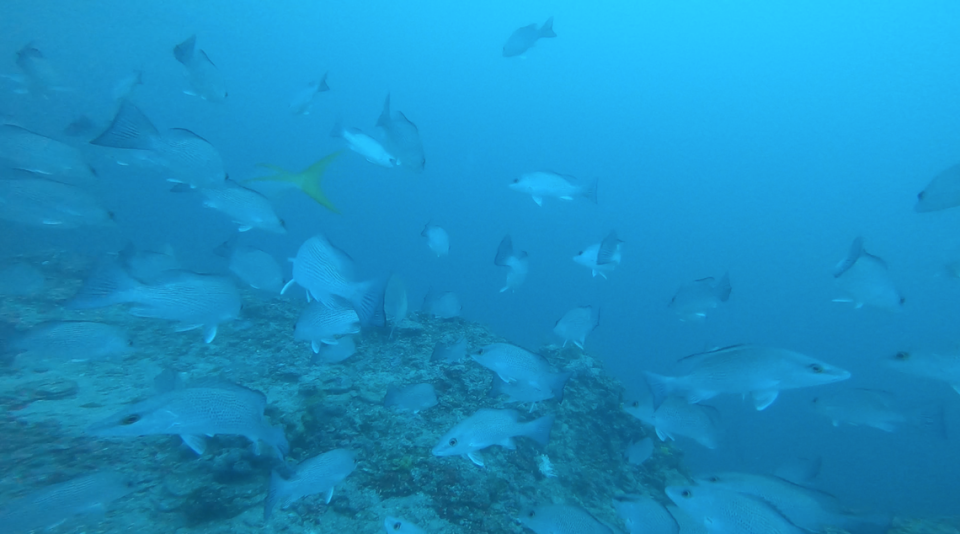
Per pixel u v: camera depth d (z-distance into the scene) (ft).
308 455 5.75
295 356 8.14
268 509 4.16
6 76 9.60
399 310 8.13
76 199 6.91
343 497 5.18
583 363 9.22
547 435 4.98
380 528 4.93
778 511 3.87
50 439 5.42
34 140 6.70
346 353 6.57
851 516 4.37
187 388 4.02
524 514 4.43
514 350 5.33
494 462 6.19
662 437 5.85
